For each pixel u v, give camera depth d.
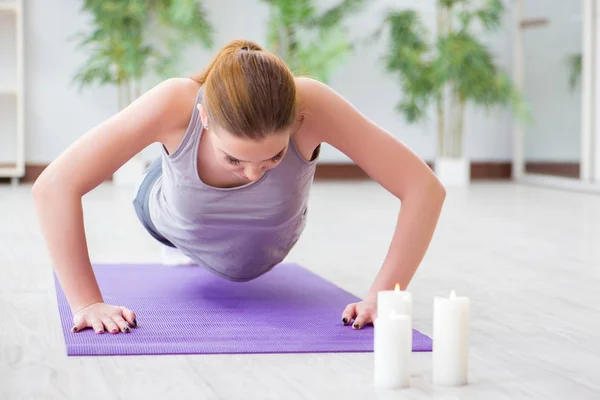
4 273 3.02
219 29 7.40
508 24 7.79
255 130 1.81
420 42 7.20
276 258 2.57
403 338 1.73
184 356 1.95
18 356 1.94
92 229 4.28
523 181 7.73
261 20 7.45
